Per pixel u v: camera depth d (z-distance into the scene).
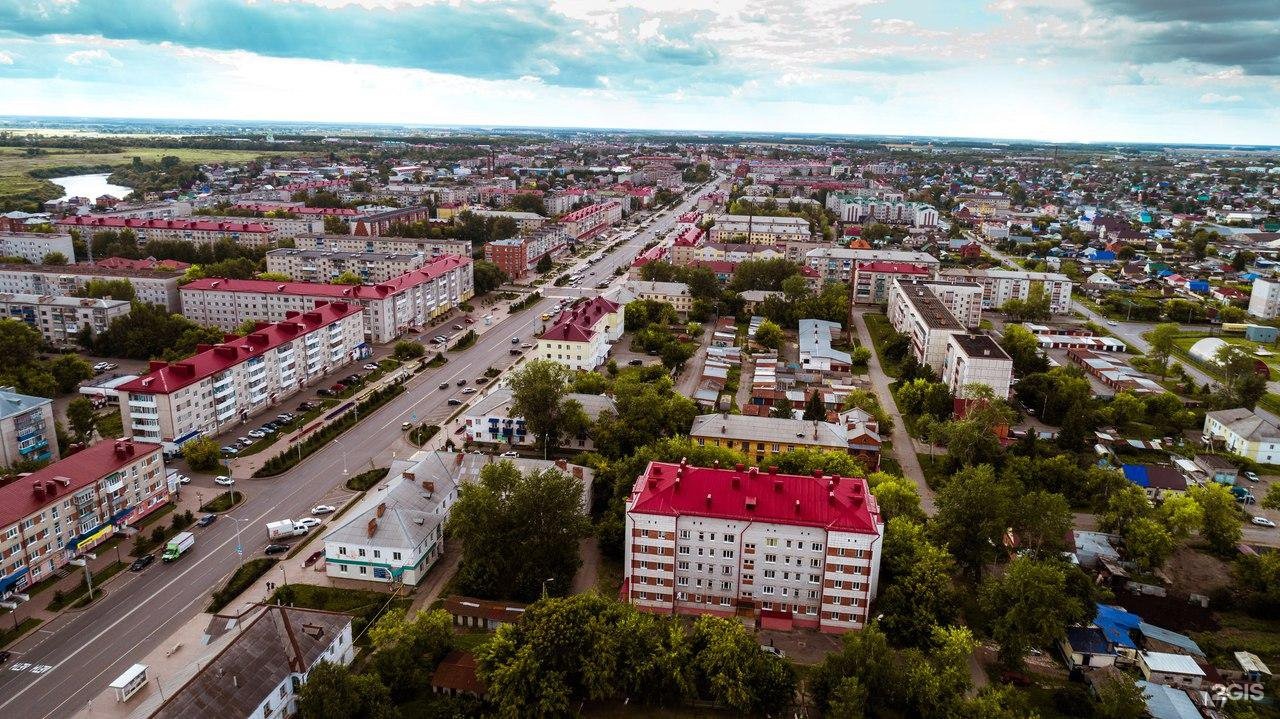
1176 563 180.75
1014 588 143.00
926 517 184.25
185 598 156.88
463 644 146.25
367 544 162.62
